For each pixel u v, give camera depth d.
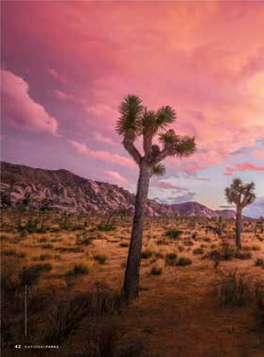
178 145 7.09
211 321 4.46
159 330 4.10
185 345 3.56
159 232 39.00
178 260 10.63
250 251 15.29
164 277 8.23
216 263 9.75
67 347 3.40
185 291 6.52
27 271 7.34
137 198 6.55
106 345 3.15
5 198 104.38
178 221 91.62
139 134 7.04
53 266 9.88
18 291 5.71
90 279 8.01
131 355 3.19
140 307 5.23
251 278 7.63
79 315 4.16
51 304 5.02
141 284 7.38
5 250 12.82
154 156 6.85
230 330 4.04
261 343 3.52
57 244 18.19
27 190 165.62
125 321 4.50
